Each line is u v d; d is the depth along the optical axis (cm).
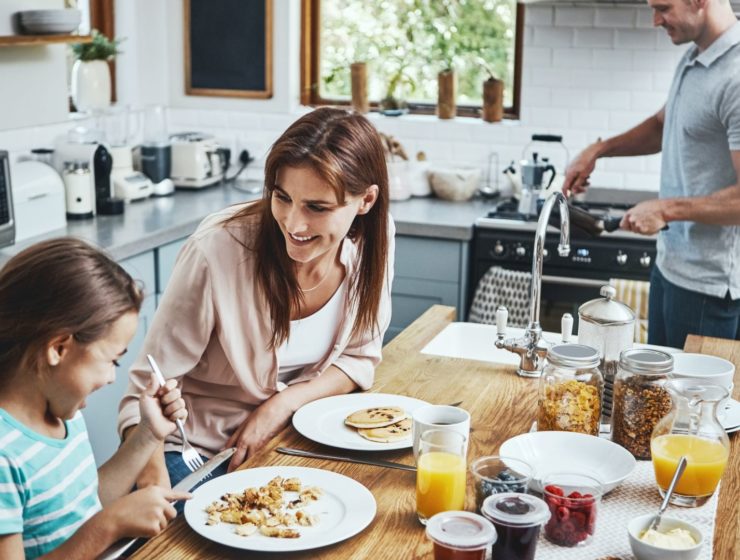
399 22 516
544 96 482
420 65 517
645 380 197
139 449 186
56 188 388
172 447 222
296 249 200
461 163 499
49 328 156
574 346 205
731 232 329
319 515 169
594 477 166
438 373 248
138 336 391
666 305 349
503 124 493
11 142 421
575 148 484
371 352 240
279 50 515
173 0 522
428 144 504
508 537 151
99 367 162
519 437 194
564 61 476
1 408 163
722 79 319
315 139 193
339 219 198
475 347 290
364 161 200
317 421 211
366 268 225
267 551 156
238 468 190
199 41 524
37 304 156
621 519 172
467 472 190
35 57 414
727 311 336
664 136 350
